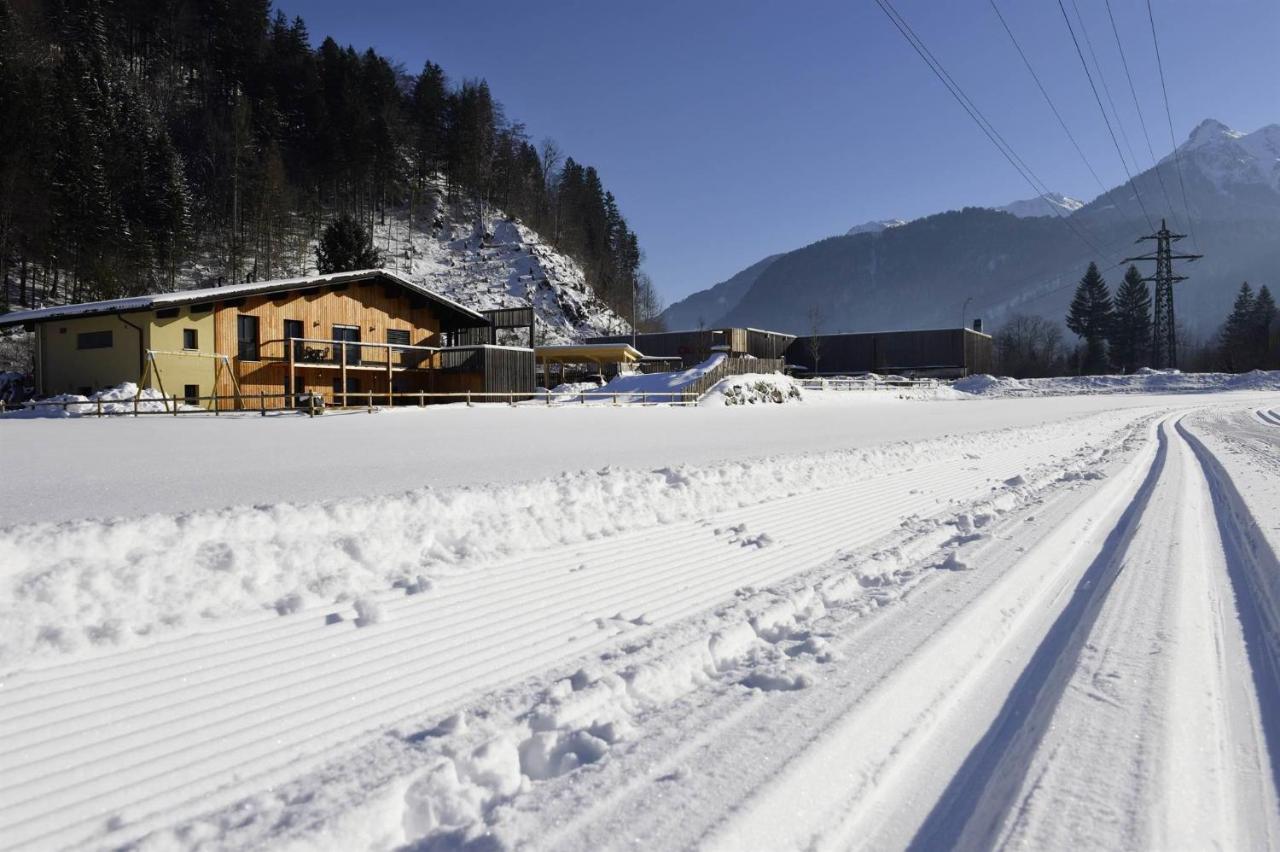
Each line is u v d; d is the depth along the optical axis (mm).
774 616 4328
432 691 3168
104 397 24531
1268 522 6906
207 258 75938
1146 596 4590
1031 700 3193
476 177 107062
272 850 2016
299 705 2951
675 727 2832
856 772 2531
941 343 77938
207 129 87062
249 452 11523
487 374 35312
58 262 55344
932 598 4613
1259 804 2355
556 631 3961
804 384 58844
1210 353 111688
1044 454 14852
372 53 107312
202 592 3789
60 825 2117
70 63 68688
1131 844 2098
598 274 120125
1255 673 3441
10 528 3934
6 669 2943
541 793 2330
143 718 2744
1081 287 117250
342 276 31875
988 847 2102
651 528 6492
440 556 5012
